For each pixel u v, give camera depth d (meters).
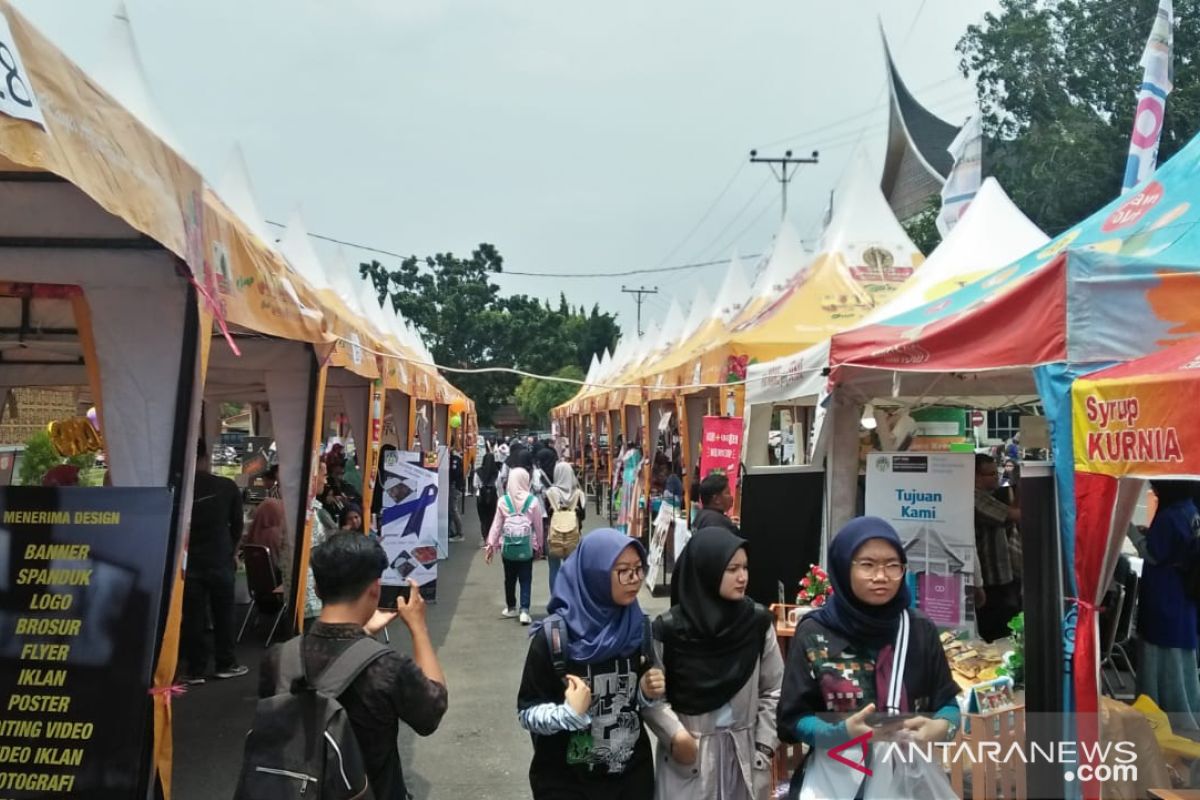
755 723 3.09
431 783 5.09
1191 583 5.36
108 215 3.60
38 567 3.18
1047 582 3.64
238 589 9.39
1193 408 2.87
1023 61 19.78
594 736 2.90
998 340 4.10
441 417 23.67
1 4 2.30
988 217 7.34
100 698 3.07
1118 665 6.55
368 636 2.72
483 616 9.75
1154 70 6.67
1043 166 19.09
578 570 3.01
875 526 2.74
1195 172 4.32
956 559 5.04
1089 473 3.45
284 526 8.12
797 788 2.79
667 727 2.92
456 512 17.48
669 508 11.45
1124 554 6.95
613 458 23.19
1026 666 3.59
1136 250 4.15
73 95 2.69
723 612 3.02
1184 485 5.42
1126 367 3.45
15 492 3.24
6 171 3.28
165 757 3.32
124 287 3.74
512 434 55.94
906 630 2.72
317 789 2.41
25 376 7.46
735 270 16.39
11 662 3.10
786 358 7.54
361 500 10.98
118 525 3.22
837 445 6.45
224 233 4.30
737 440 9.79
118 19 5.22
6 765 3.02
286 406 6.98
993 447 16.39
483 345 55.59
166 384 3.72
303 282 6.45
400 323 21.20
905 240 10.77
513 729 6.03
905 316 5.77
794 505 6.41
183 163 3.59
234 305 4.45
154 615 3.14
